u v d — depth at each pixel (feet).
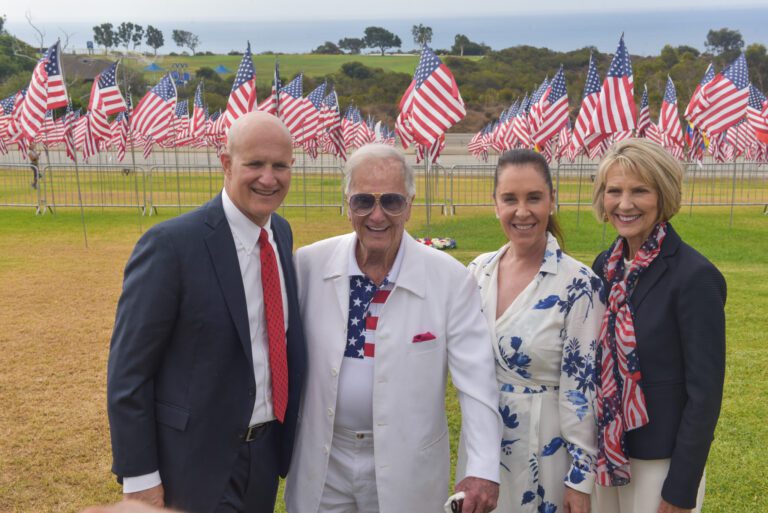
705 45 281.33
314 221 56.24
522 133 74.64
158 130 72.79
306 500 8.75
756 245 43.73
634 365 8.33
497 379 8.96
